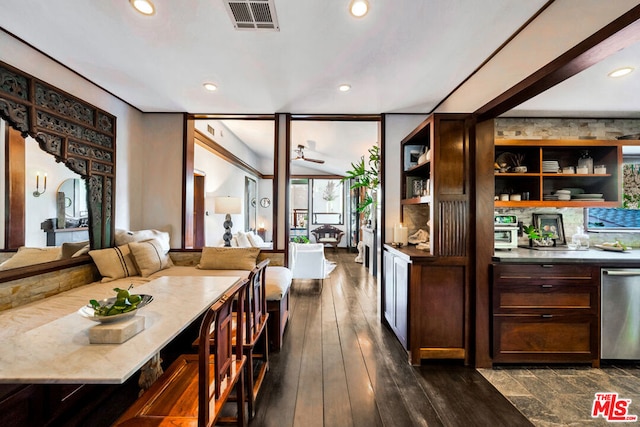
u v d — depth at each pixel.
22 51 1.98
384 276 3.24
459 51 2.08
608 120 2.97
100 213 2.74
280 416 1.72
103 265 2.61
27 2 1.59
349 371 2.21
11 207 1.99
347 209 9.71
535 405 1.83
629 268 2.28
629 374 2.20
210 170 5.37
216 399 1.20
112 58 2.20
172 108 3.25
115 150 2.90
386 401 1.86
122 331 1.14
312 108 3.24
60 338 1.19
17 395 1.42
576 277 2.28
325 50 2.08
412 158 3.22
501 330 2.28
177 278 2.22
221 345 1.27
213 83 2.62
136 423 1.14
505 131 2.97
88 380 0.90
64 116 2.32
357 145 5.54
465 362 2.33
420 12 1.67
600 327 2.28
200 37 1.92
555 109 2.74
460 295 2.33
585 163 2.88
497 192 3.04
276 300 2.54
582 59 1.46
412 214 3.32
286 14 1.69
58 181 2.34
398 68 2.34
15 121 1.96
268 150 8.15
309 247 5.05
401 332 2.54
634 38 1.30
